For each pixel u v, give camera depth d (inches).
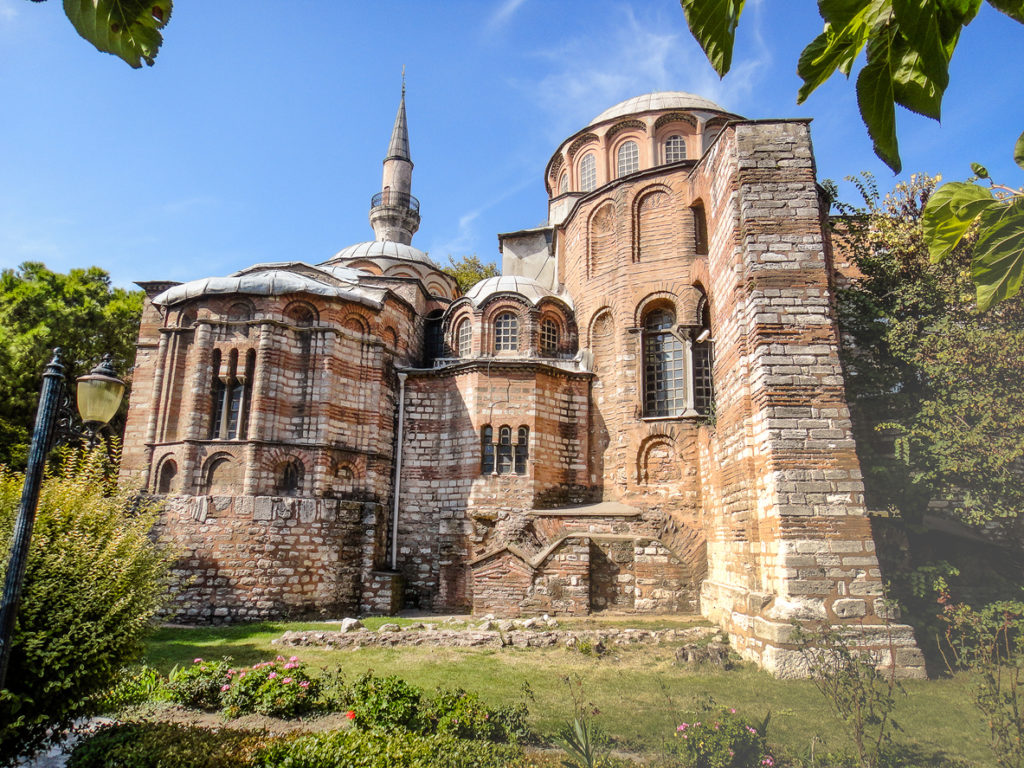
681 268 1092.5
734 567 765.9
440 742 395.5
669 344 1109.7
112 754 380.5
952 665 601.0
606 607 918.4
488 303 1243.2
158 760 370.6
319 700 500.4
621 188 1170.0
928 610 666.2
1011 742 377.1
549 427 1122.7
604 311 1180.5
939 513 834.2
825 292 698.8
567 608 899.4
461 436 1130.7
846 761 379.6
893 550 728.3
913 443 728.3
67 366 1344.7
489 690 542.9
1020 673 538.6
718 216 848.9
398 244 1663.4
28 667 376.2
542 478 1093.1
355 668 615.2
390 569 1099.9
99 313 1374.3
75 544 417.1
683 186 1113.4
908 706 487.2
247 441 995.3
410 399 1179.3
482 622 834.8
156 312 1216.2
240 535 951.6
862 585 608.1
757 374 688.4
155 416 1040.8
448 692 467.2
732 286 769.6
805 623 597.3
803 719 461.1
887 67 112.9
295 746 378.9
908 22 102.8
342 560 1014.4
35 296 1343.5
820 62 118.1
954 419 708.0
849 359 823.7
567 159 1456.7
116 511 471.2
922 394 783.1
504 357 1221.1
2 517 406.0
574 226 1280.8
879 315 813.9
